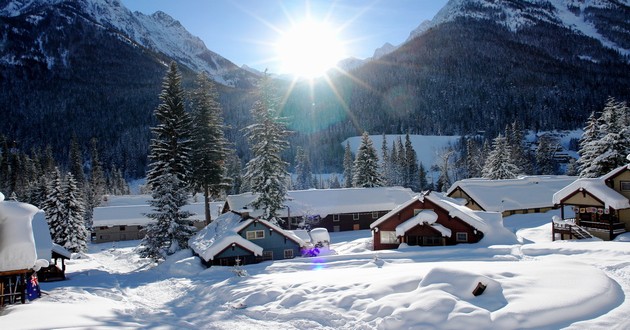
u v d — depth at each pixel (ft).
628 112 183.42
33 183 250.37
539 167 318.86
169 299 74.49
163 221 128.16
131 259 153.17
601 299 48.29
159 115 147.95
